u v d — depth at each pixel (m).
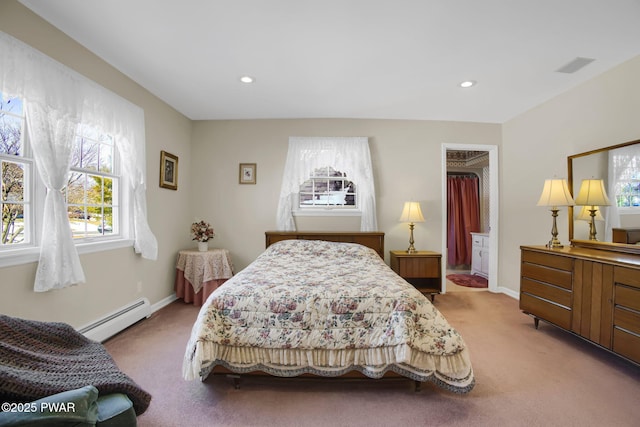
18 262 1.70
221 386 1.71
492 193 3.83
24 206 1.79
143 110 2.75
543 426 1.40
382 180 3.75
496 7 1.72
